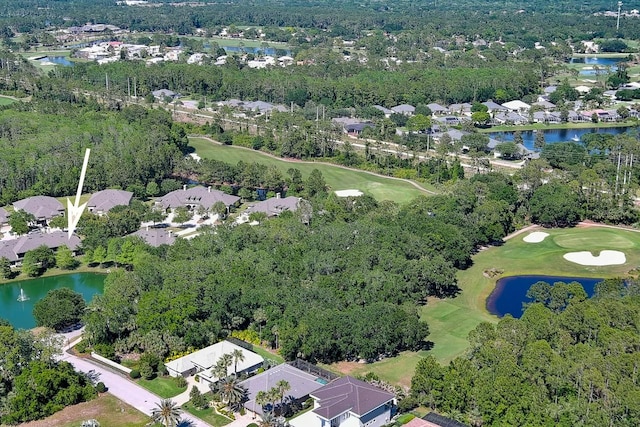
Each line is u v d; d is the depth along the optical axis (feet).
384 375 528.22
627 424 424.87
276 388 466.70
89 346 562.66
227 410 482.28
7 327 511.81
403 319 559.79
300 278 636.07
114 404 492.54
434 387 473.67
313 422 457.27
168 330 551.59
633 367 451.12
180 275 610.24
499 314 642.63
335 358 551.59
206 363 525.75
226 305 586.45
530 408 437.17
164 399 498.28
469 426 449.06
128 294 597.93
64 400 488.85
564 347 499.10
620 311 534.78
